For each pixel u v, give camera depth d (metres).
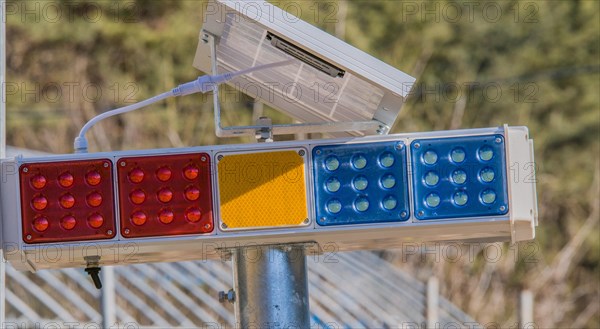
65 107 52.69
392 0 58.59
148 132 53.47
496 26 60.50
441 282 53.75
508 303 56.66
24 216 12.82
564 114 61.31
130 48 54.06
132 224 12.81
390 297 27.25
